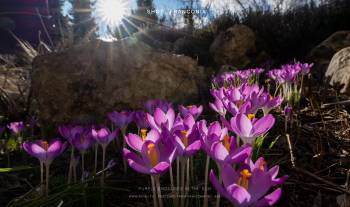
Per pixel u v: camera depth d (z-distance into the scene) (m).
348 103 3.16
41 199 1.40
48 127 3.05
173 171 1.92
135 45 3.42
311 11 8.29
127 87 3.13
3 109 3.67
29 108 3.52
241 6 9.83
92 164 2.20
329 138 2.39
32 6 13.55
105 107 3.07
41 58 3.29
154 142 1.18
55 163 2.25
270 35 8.20
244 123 1.29
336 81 4.14
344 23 7.52
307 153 2.14
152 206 1.58
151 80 3.23
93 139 1.76
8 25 11.16
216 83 4.09
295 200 1.60
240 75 4.00
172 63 3.45
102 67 3.19
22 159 2.41
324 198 1.60
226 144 1.17
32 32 13.99
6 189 1.77
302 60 7.23
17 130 2.67
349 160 1.99
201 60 8.20
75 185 1.48
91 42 3.32
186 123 1.32
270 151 2.22
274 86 4.70
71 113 3.05
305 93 3.77
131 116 2.10
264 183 0.88
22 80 4.69
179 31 10.76
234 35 7.70
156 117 1.39
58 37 6.93
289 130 2.60
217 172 1.75
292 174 1.85
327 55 6.21
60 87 3.11
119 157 2.31
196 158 1.97
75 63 3.19
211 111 3.31
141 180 1.89
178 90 3.33
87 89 3.11
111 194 1.71
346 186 1.64
